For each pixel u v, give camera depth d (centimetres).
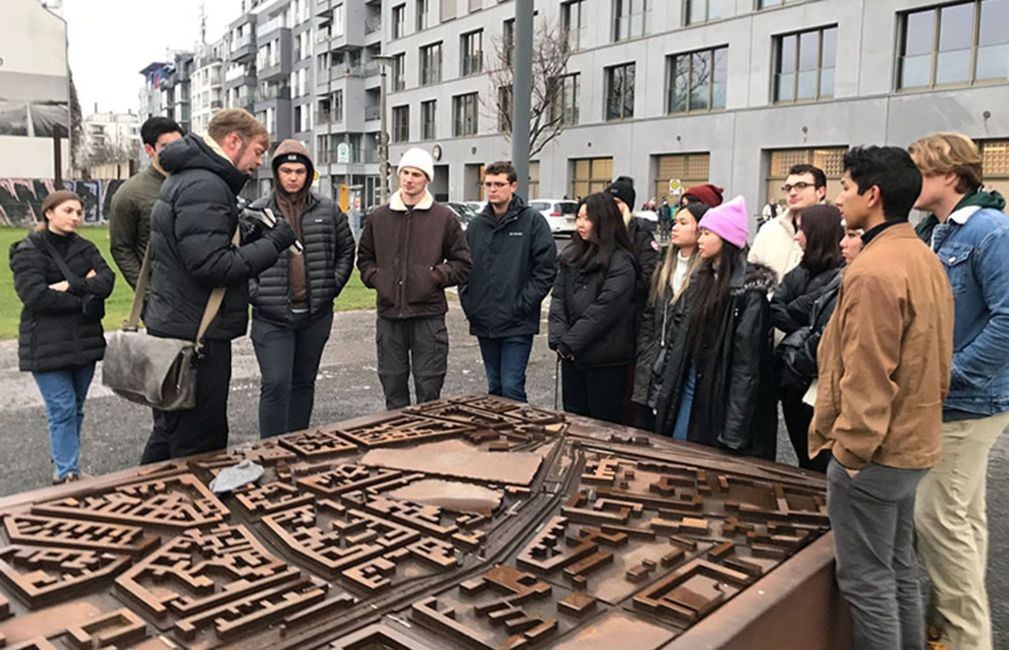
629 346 455
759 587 224
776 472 324
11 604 208
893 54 2083
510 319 507
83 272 437
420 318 486
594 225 450
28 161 3828
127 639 191
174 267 326
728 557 245
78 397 450
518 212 507
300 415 480
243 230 350
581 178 3122
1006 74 1897
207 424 345
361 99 4956
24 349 429
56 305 422
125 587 213
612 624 204
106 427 579
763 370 371
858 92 2158
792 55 2347
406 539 247
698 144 2603
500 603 210
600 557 237
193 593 213
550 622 200
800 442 402
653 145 2759
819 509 282
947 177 290
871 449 222
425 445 348
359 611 209
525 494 292
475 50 3606
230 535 249
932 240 293
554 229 2545
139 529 248
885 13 2083
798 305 370
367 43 4925
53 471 485
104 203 3406
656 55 2722
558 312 471
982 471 281
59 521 255
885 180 235
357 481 296
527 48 677
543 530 260
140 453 525
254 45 6712
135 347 319
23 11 3750
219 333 335
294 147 445
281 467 313
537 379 763
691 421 382
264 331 443
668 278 425
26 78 3794
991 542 401
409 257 481
